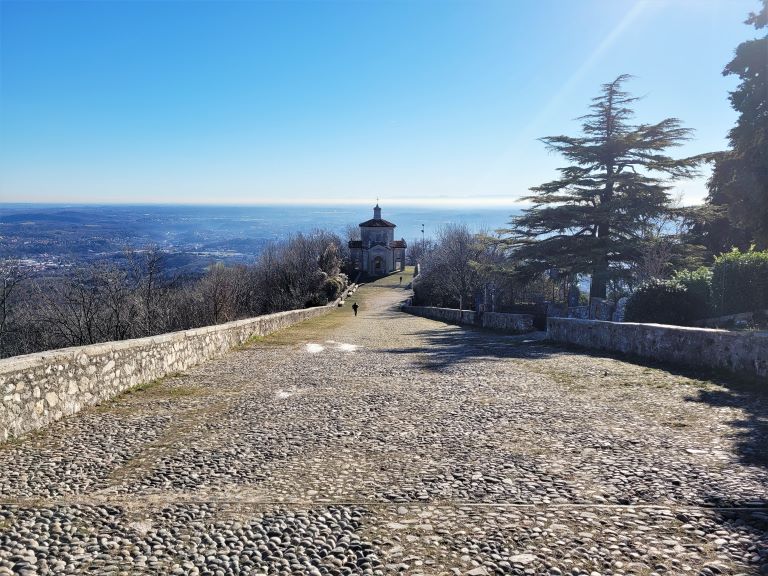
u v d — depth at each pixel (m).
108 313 26.03
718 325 16.19
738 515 3.95
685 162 27.50
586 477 4.80
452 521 3.99
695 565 3.29
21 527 3.98
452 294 50.47
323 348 17.64
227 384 10.28
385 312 55.19
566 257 27.53
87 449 6.00
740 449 5.41
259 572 3.34
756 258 16.23
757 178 15.07
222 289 33.97
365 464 5.34
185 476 5.08
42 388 7.08
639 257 27.23
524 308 36.03
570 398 8.17
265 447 5.98
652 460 5.18
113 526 4.00
